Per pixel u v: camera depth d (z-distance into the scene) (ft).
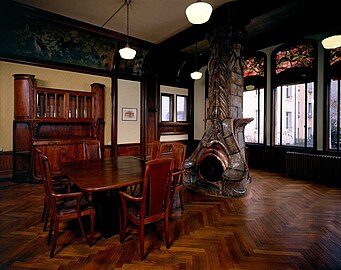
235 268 6.63
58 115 16.56
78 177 8.20
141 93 22.56
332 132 16.52
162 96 24.57
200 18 9.81
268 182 16.42
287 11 14.75
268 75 20.07
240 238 8.38
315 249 7.63
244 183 13.25
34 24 15.38
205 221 9.86
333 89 16.31
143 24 16.63
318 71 16.84
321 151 16.84
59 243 7.93
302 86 18.03
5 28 14.76
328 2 13.51
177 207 11.52
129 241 8.11
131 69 21.84
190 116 26.94
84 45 18.20
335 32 15.74
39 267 6.61
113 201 8.91
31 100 15.15
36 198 12.51
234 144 13.39
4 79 15.46
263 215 10.51
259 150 20.90
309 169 16.63
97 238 8.29
